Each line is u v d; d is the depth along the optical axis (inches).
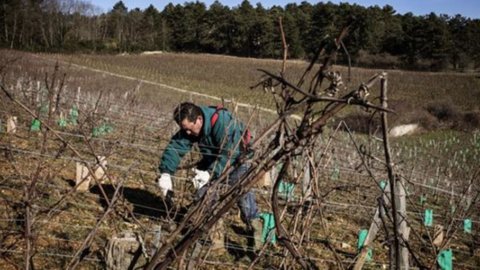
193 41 3567.9
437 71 3046.3
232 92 1738.4
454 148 797.2
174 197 182.1
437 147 783.1
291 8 3016.7
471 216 251.4
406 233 131.0
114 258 117.0
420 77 2404.0
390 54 3161.9
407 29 3161.9
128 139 291.3
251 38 3213.6
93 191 231.3
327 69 64.9
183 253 85.0
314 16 2605.8
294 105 69.2
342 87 67.8
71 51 2544.3
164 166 182.5
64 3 2748.5
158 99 1022.4
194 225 82.7
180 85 1878.7
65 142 88.1
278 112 70.4
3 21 1843.0
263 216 186.9
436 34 3093.0
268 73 65.3
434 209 290.8
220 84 2026.3
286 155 75.0
